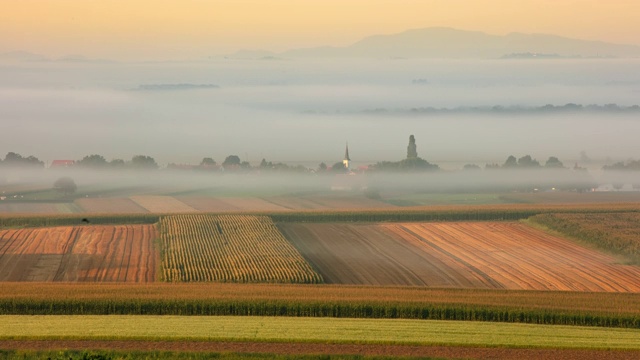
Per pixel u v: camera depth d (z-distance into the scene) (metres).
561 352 181.88
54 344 185.62
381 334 195.12
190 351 178.75
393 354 179.12
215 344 186.50
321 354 177.12
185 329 199.25
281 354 177.38
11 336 190.62
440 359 174.12
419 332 197.88
